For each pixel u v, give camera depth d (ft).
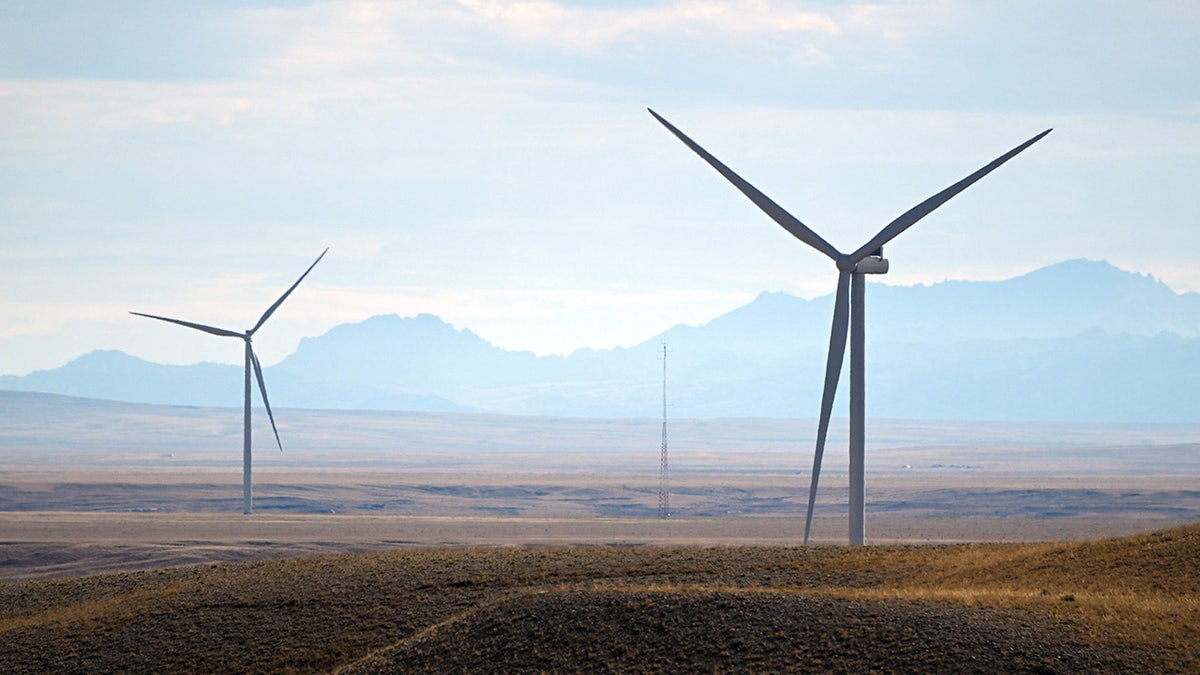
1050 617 173.58
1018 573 235.40
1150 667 151.12
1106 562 231.50
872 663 161.79
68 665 230.89
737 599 189.78
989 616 174.70
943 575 246.06
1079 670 152.05
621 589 207.31
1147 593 204.64
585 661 176.96
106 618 256.93
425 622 232.32
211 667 223.10
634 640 180.14
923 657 160.56
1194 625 166.91
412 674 185.78
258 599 258.37
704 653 172.76
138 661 229.45
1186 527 251.60
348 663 216.54
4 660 236.22
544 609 196.13
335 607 247.91
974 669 155.43
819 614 179.93
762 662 167.02
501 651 185.16
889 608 181.47
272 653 226.17
